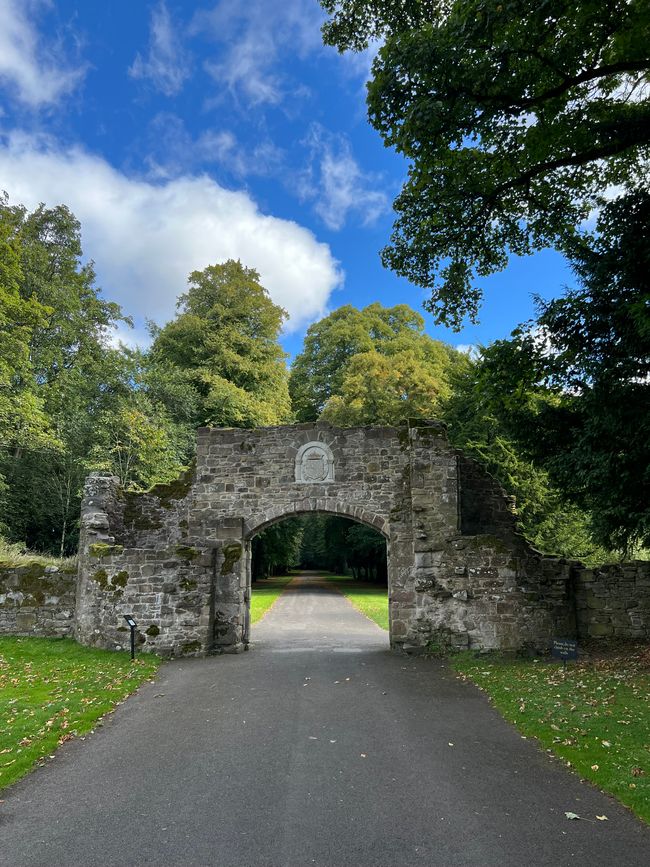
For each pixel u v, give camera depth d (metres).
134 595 13.59
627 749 6.61
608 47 9.76
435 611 14.03
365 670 11.89
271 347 35.72
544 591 13.56
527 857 4.45
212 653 13.91
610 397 9.34
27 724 7.85
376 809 5.31
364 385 32.06
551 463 11.16
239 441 16.17
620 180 12.14
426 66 9.19
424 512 14.74
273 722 8.16
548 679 10.37
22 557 16.42
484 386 11.77
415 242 12.43
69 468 27.50
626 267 9.74
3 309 22.30
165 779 6.09
